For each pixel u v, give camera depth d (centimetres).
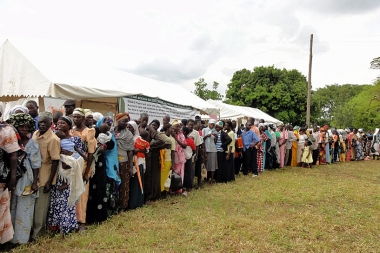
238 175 1049
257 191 771
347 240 461
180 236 449
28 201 388
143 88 1075
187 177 742
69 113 515
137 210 567
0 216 351
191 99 1455
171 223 497
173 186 695
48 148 405
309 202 688
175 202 650
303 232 483
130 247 400
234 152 963
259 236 457
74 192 421
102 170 491
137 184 582
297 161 1342
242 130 1167
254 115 2047
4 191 354
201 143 796
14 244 387
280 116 3056
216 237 444
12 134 353
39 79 680
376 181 1005
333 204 675
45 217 422
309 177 1027
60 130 433
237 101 3209
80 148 441
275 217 562
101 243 405
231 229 484
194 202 641
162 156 651
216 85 3381
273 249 411
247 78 3297
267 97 3078
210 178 912
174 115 1210
